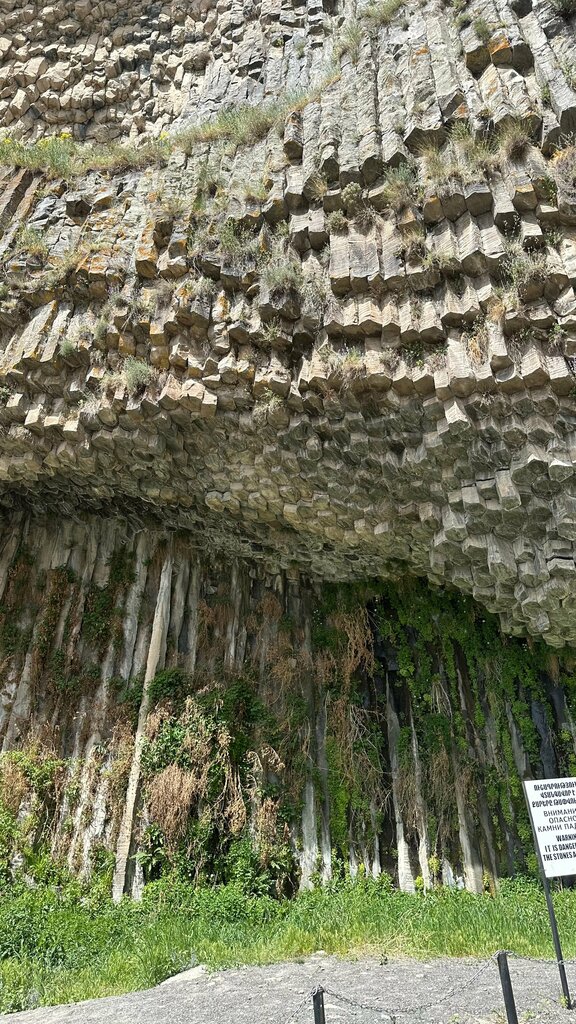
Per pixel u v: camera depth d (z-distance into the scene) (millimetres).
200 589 12758
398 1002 5918
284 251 10227
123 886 10047
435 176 9258
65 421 10594
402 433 9383
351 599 12453
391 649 12305
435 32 10812
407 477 9648
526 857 10641
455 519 9375
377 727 11695
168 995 6613
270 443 10203
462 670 11938
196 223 10867
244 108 12867
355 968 7062
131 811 10547
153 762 10773
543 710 11570
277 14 16578
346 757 11352
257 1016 5785
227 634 12289
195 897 9758
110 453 10844
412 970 6910
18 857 10398
